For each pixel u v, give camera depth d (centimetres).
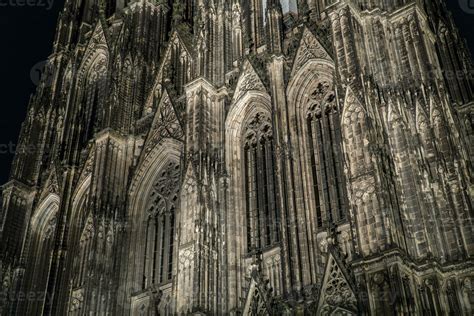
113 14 8769
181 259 5028
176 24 7462
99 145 6638
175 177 6162
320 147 5159
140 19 7862
